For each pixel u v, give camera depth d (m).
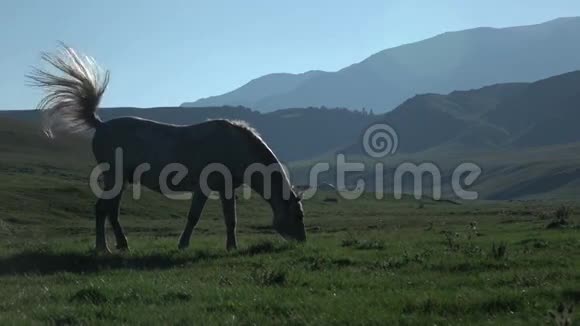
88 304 10.95
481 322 9.60
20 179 71.75
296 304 10.59
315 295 11.49
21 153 109.12
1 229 37.22
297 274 13.44
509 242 20.53
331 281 12.80
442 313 10.16
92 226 44.16
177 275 14.23
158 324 9.55
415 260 15.47
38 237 34.22
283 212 19.67
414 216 60.62
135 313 10.20
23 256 16.91
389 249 18.28
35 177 76.62
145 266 16.03
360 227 44.16
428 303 10.44
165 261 16.53
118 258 16.86
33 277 14.57
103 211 18.84
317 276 13.36
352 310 10.17
